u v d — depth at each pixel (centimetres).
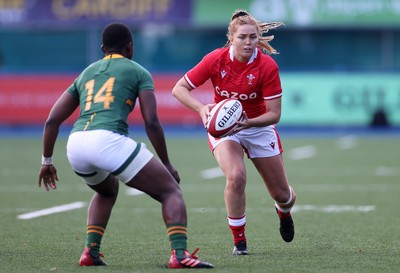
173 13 9550
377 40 10100
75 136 2281
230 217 2670
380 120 8894
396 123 8894
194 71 2691
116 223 3494
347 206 4028
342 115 8888
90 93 2331
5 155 6875
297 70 8938
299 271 2344
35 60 10125
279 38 10100
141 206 4066
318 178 5281
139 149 2270
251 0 9550
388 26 9700
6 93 8881
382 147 7506
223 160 2680
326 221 3531
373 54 10119
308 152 7044
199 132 9000
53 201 4269
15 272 2347
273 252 2734
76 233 3209
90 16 9588
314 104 8900
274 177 2761
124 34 2411
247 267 2402
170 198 2292
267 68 2639
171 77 8881
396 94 8875
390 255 2656
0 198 4394
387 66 10112
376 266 2441
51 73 8875
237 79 2662
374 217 3653
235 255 2661
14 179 5284
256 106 2738
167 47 10094
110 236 3128
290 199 2811
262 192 4641
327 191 4650
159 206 4066
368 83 8881
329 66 10144
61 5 9581
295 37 10112
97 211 2427
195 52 10100
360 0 9538
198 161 6322
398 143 7912
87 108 2314
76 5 9575
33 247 2856
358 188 4781
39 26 9794
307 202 4188
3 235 3155
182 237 2306
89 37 10088
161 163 2305
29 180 5231
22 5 9594
